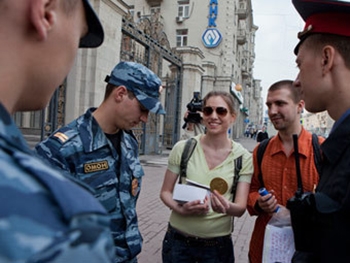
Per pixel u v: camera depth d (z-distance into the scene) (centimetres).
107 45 791
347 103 113
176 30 2298
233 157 210
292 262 131
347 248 102
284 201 199
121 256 160
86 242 44
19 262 38
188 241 201
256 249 207
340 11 109
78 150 151
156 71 1129
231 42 2230
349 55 111
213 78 1989
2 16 53
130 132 193
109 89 172
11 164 45
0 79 54
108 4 783
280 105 200
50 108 657
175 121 1366
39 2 54
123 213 164
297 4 120
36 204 42
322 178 120
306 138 201
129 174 171
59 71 62
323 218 108
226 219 204
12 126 52
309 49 120
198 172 208
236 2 2483
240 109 3106
